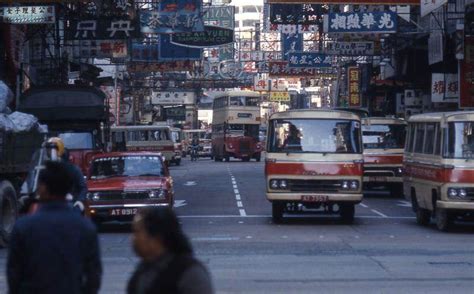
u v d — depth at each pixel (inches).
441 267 973.8
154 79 5172.2
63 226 424.8
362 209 1831.9
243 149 4598.9
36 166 1024.2
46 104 1953.7
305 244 1199.6
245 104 4598.9
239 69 4845.0
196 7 2416.3
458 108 2417.6
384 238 1274.6
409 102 3080.7
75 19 2390.5
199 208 1836.9
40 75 2625.5
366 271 946.7
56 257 420.2
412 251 1117.1
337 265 991.6
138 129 3821.4
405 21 2600.9
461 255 1075.3
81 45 2915.8
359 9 2844.5
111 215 1339.8
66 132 1920.5
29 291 421.1
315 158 1439.5
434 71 2753.4
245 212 1739.7
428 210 1450.5
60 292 418.0
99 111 1946.4
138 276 346.0
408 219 1603.1
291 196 1443.2
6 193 1182.9
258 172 3435.0
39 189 438.9
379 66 3304.6
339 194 1437.0
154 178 1389.0
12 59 2192.4
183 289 330.6
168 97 5447.8
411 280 885.2
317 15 3316.9
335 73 4288.9
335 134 1457.9
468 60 2197.3
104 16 2384.4
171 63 3944.4
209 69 4778.5
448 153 1334.9
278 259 1045.2
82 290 428.5
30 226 424.2
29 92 1985.7
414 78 2925.7
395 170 2094.0
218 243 1214.3
